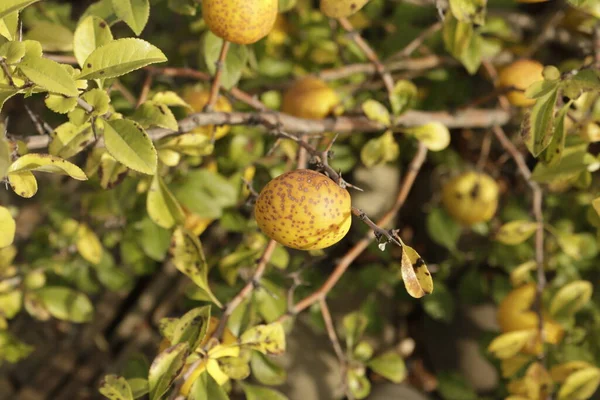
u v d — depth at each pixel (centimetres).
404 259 59
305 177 59
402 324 96
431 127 74
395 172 96
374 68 83
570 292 75
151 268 89
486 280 91
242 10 64
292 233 59
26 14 85
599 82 63
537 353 75
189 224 78
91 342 105
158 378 62
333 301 90
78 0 104
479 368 90
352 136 91
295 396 86
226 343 70
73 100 60
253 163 81
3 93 58
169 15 93
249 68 84
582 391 73
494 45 85
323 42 91
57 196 99
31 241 103
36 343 106
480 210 83
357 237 91
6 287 81
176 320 65
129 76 84
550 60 93
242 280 80
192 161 82
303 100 77
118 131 60
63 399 101
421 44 89
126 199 80
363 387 78
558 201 88
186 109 78
